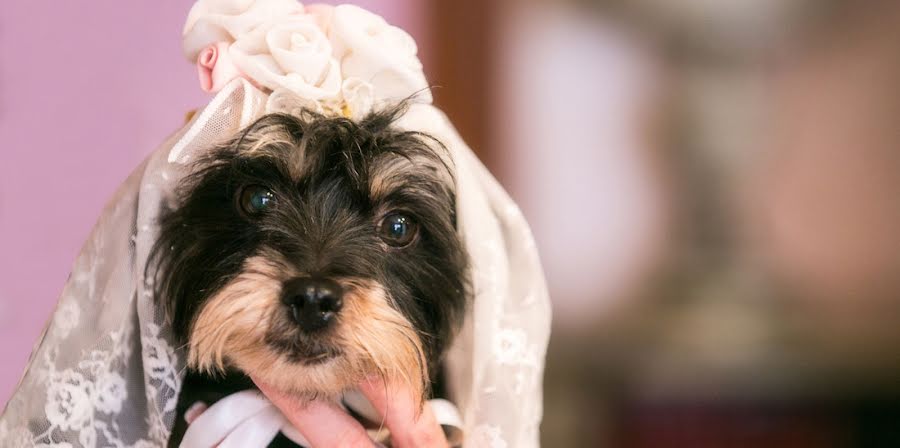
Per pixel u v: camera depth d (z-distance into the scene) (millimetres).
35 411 583
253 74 595
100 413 587
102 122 789
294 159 598
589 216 839
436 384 636
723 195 841
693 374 843
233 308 569
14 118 781
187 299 593
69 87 784
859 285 835
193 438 583
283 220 595
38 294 787
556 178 833
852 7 820
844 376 833
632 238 844
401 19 800
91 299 594
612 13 822
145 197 590
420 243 624
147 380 586
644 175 838
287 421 589
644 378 848
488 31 813
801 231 839
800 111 833
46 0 779
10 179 781
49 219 787
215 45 601
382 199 612
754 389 839
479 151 819
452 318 627
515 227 630
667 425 841
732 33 824
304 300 563
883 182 830
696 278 845
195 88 793
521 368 616
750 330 841
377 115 609
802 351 835
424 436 587
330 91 601
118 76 788
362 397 612
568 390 852
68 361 588
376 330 576
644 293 849
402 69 610
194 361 582
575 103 828
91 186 789
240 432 583
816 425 834
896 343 829
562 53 822
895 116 826
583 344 851
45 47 781
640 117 833
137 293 589
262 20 600
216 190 600
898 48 821
